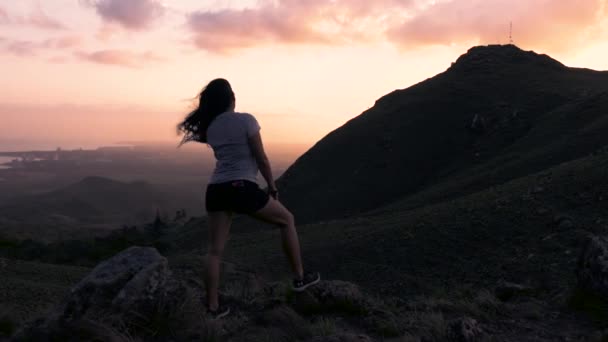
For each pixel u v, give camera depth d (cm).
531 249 2464
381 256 3047
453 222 3203
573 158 6612
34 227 10050
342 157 10694
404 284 2575
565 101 10081
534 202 3039
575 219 2616
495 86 11488
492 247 2727
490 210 3188
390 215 4441
